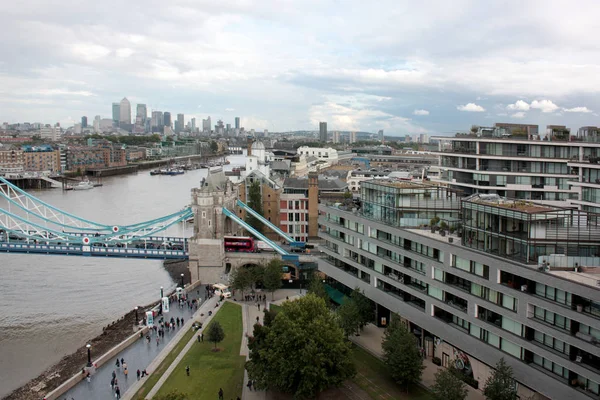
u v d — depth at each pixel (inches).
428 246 4143.7
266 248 7170.3
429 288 4156.0
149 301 6343.5
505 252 3472.0
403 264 4461.1
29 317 5782.5
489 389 3245.6
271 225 7647.6
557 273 3115.2
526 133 6141.7
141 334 4872.0
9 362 4621.1
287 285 6545.3
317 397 3639.3
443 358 4133.9
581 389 2947.8
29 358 4707.2
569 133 5979.3
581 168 4879.4
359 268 5123.0
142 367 4217.5
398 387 3821.4
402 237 4463.6
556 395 3048.7
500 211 3484.3
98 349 4773.6
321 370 3506.4
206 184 6875.0
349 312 4451.3
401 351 3705.7
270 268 6008.9
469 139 5959.6
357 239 5157.5
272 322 3969.0
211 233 6806.1
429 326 4124.0
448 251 3900.1
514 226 3405.5
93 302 6309.1
